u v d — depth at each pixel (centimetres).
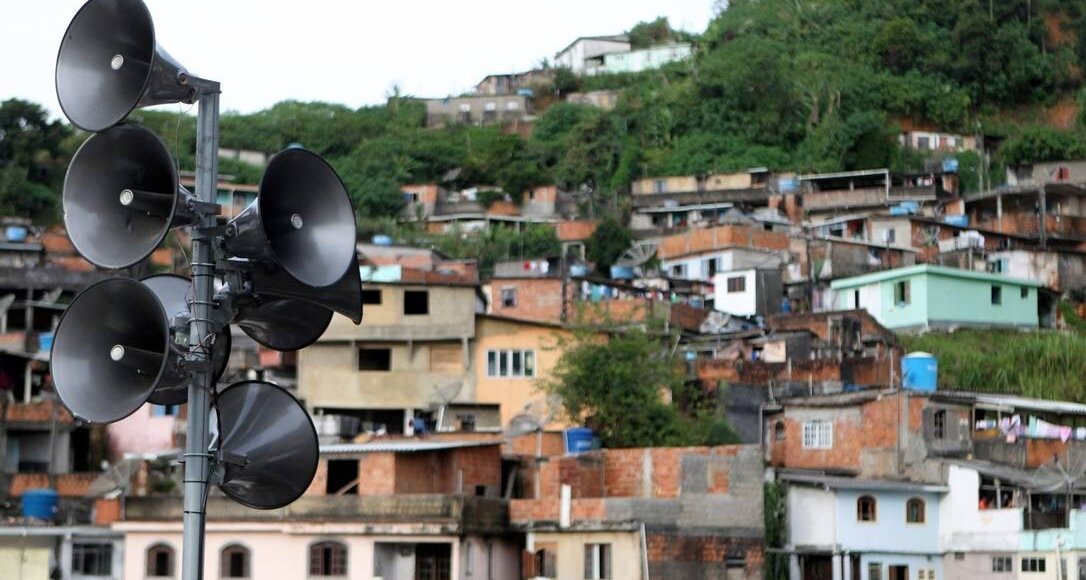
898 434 4988
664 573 4231
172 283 1119
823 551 4603
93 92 1013
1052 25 12962
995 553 4709
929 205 9531
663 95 12338
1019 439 5053
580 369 5194
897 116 11812
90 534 4444
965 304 7519
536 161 11681
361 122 12588
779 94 11706
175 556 4394
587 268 8256
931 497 4822
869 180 10225
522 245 9569
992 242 8631
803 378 5991
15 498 5222
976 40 12338
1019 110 12325
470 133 12188
